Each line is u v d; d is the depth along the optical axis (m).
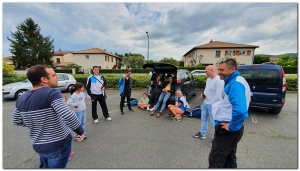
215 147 1.66
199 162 2.22
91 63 33.94
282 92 3.76
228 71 1.56
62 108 1.26
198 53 29.09
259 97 3.99
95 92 3.68
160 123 3.75
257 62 32.06
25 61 26.59
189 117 4.15
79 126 1.40
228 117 1.57
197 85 8.79
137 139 2.92
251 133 3.10
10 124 3.65
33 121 1.25
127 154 2.43
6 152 2.48
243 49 27.75
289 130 3.23
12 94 6.21
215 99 2.51
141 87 9.20
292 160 2.23
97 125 3.64
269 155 2.35
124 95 4.43
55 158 1.36
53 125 1.29
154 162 2.23
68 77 8.48
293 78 7.38
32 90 1.31
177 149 2.56
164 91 4.29
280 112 4.42
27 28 27.70
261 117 4.02
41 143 1.29
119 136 3.04
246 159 2.26
